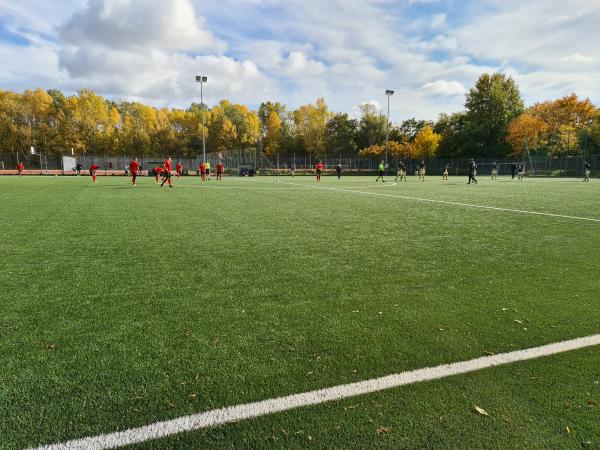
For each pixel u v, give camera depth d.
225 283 4.60
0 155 68.38
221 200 15.20
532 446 1.95
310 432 2.05
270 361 2.78
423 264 5.51
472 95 64.62
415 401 2.31
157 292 4.27
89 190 20.45
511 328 3.34
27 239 7.27
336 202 14.69
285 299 4.06
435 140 61.66
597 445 1.96
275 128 86.25
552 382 2.52
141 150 78.00
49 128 72.50
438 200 15.62
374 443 1.96
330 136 82.88
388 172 60.59
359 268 5.29
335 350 2.94
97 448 1.93
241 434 2.04
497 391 2.42
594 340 3.12
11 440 1.98
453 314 3.66
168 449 1.93
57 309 3.76
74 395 2.36
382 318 3.56
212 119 84.69
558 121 59.12
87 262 5.58
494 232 8.19
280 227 8.77
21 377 2.56
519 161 55.34
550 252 6.29
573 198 16.42
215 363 2.75
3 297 4.09
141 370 2.65
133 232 8.06
